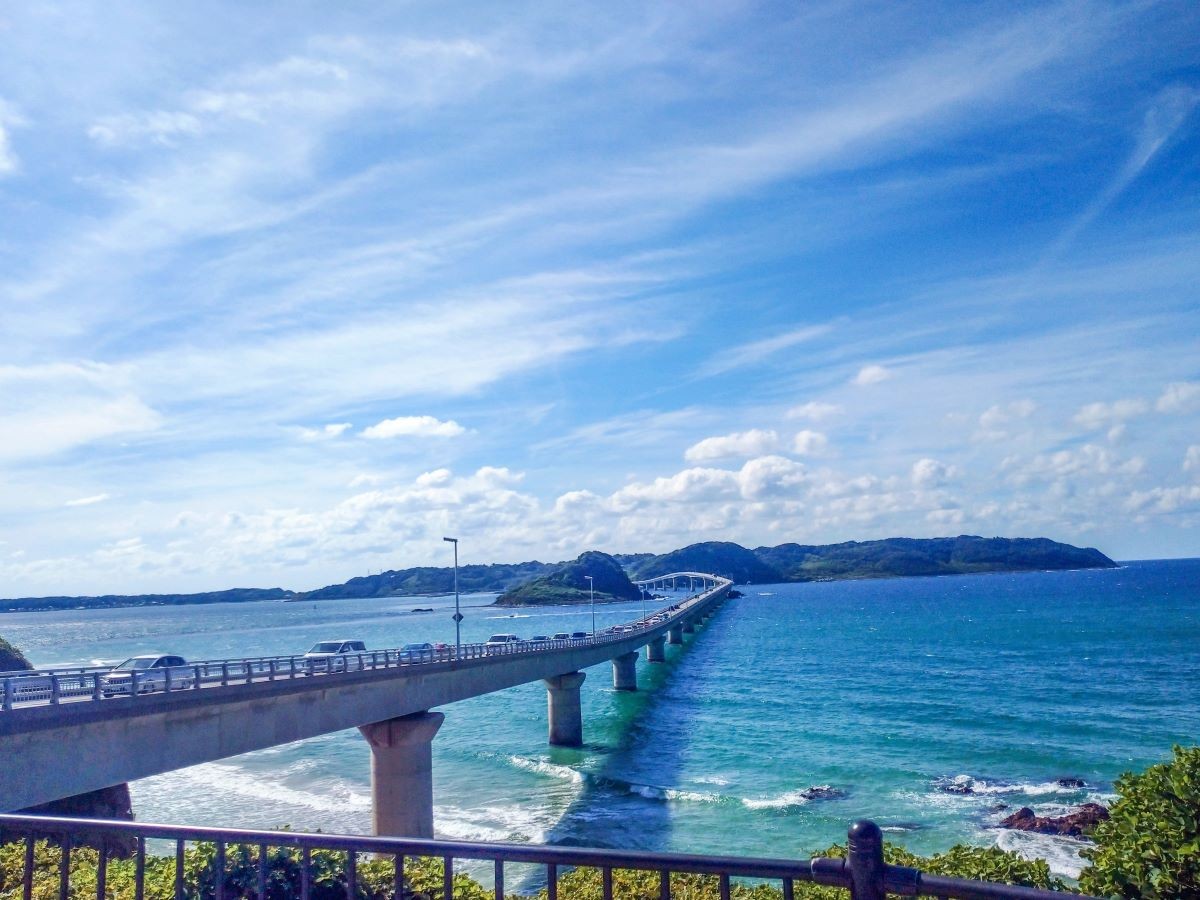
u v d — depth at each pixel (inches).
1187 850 379.2
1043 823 1403.8
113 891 483.2
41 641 7800.2
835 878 159.9
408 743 1455.5
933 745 2092.8
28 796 831.7
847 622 6550.2
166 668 1023.6
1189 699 2682.1
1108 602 7372.1
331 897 556.1
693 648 5260.8
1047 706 2625.5
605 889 176.7
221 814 1686.8
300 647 6043.3
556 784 1850.4
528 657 2080.5
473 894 546.9
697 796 1659.7
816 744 2164.1
